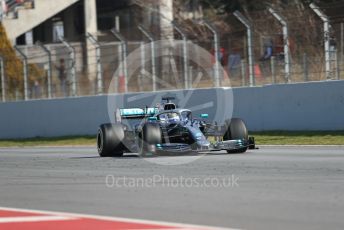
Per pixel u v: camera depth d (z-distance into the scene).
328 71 79.00
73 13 184.00
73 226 26.12
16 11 167.75
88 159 57.28
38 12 168.12
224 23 131.88
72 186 38.75
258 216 27.22
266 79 88.69
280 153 55.94
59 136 103.06
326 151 57.59
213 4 153.62
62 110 102.75
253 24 94.88
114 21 196.25
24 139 106.19
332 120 74.56
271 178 38.53
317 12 80.81
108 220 27.23
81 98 99.81
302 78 85.00
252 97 81.94
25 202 33.44
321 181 36.53
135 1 162.75
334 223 25.33
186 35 95.12
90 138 95.81
